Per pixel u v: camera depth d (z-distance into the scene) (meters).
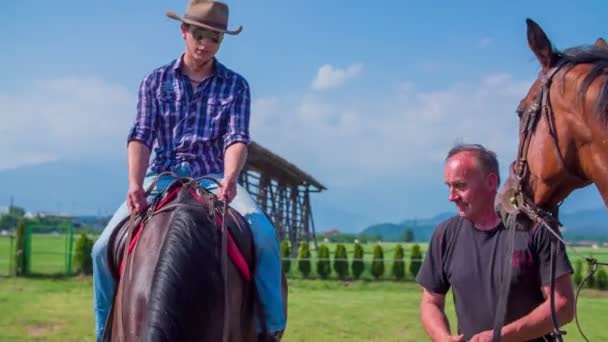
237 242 3.86
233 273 3.73
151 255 3.56
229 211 4.01
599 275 19.00
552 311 3.37
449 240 3.92
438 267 3.95
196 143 4.29
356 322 12.27
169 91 4.32
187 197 3.92
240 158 4.12
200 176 4.30
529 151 3.39
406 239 80.00
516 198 3.48
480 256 3.73
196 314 3.31
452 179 3.70
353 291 18.84
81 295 16.00
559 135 3.20
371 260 23.14
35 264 24.53
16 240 20.94
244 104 4.35
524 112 3.44
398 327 11.78
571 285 3.48
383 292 18.59
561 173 3.23
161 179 4.29
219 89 4.35
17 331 10.77
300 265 22.77
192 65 4.32
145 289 3.43
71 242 22.38
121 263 3.91
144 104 4.32
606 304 15.87
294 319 12.51
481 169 3.66
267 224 4.11
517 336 3.42
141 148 4.22
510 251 3.47
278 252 4.10
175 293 3.29
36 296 15.53
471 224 3.82
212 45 4.23
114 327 3.78
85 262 21.30
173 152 4.31
